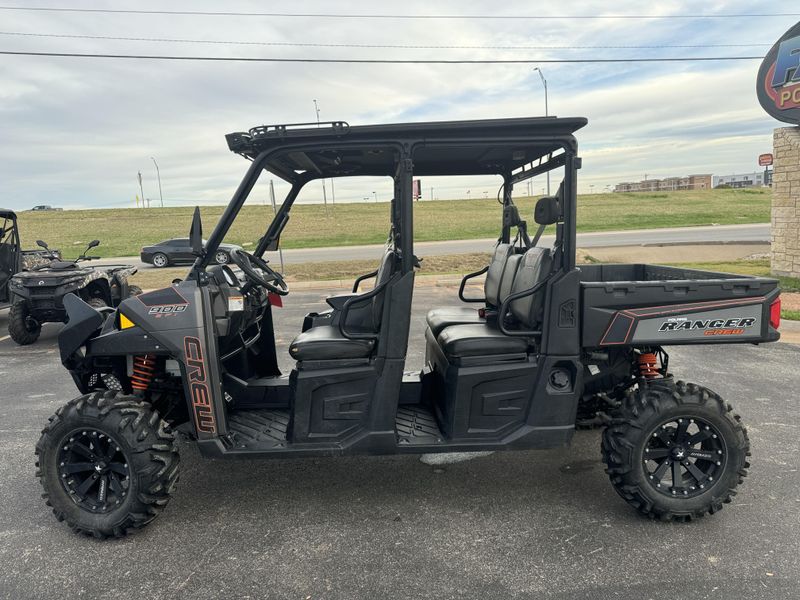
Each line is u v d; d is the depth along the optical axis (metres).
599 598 2.35
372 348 3.00
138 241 33.81
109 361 3.34
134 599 2.42
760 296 3.01
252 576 2.56
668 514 2.91
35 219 49.62
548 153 3.18
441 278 12.82
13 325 7.66
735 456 2.92
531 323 3.07
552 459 3.76
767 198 51.06
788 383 5.21
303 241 28.94
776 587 2.40
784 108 10.50
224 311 3.18
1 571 2.63
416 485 3.43
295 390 2.97
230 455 2.96
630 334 2.97
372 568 2.59
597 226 31.00
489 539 2.82
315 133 2.83
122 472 2.88
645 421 2.90
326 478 3.54
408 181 2.87
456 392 2.98
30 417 4.78
